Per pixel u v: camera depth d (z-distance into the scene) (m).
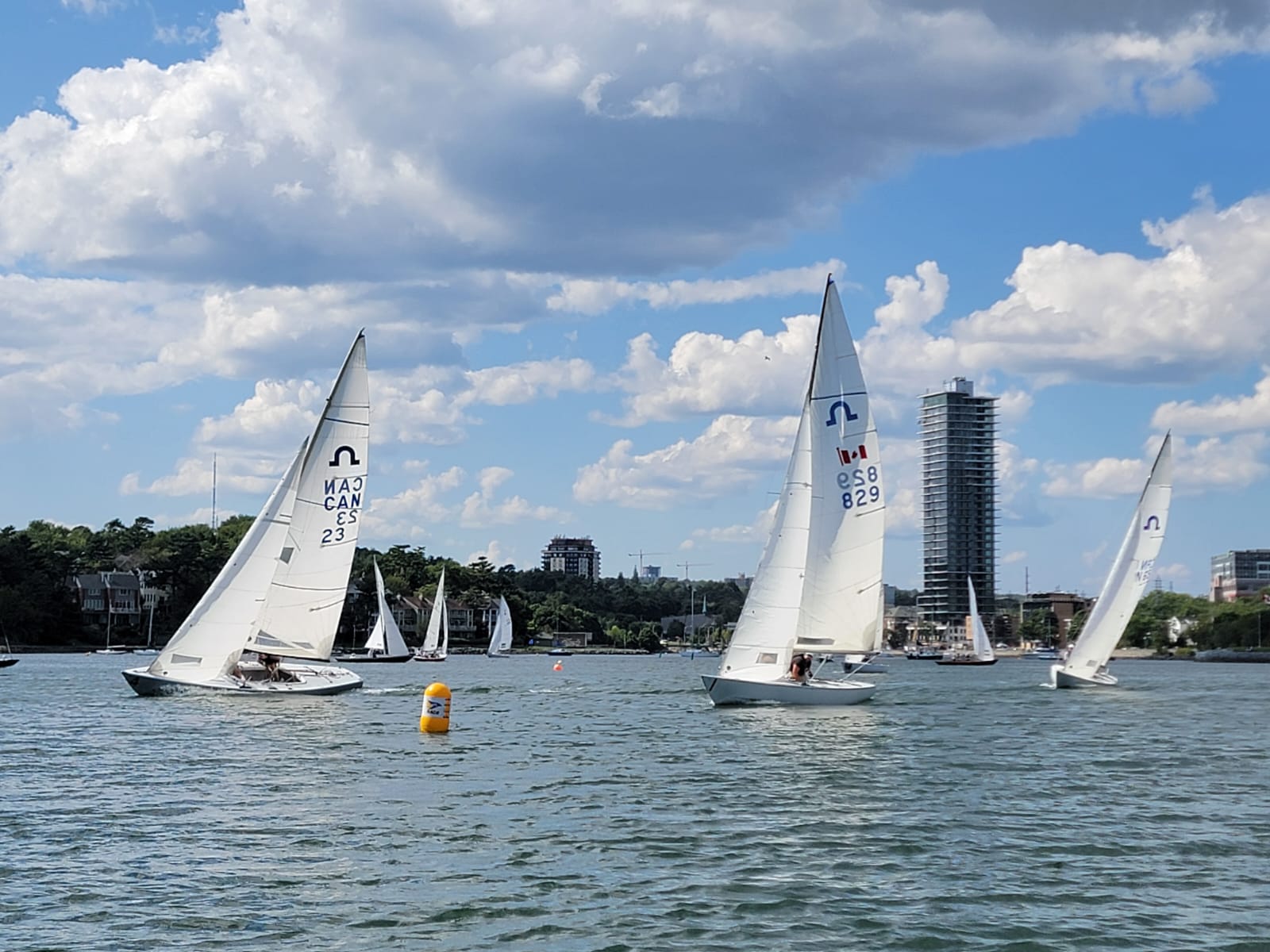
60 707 58.59
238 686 61.28
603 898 20.48
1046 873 22.73
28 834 25.50
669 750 42.00
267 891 20.80
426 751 40.78
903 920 19.38
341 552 62.50
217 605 60.22
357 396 62.34
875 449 58.84
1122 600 86.69
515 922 19.09
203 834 25.56
